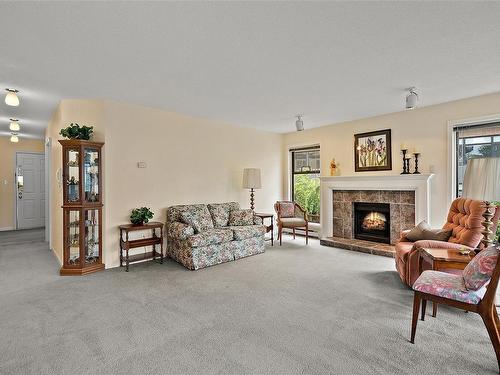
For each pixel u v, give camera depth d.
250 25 2.22
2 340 2.20
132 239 4.41
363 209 5.42
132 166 4.40
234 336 2.24
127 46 2.56
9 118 5.27
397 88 3.72
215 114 5.06
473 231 2.99
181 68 3.05
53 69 3.06
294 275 3.76
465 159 4.31
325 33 2.35
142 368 1.86
